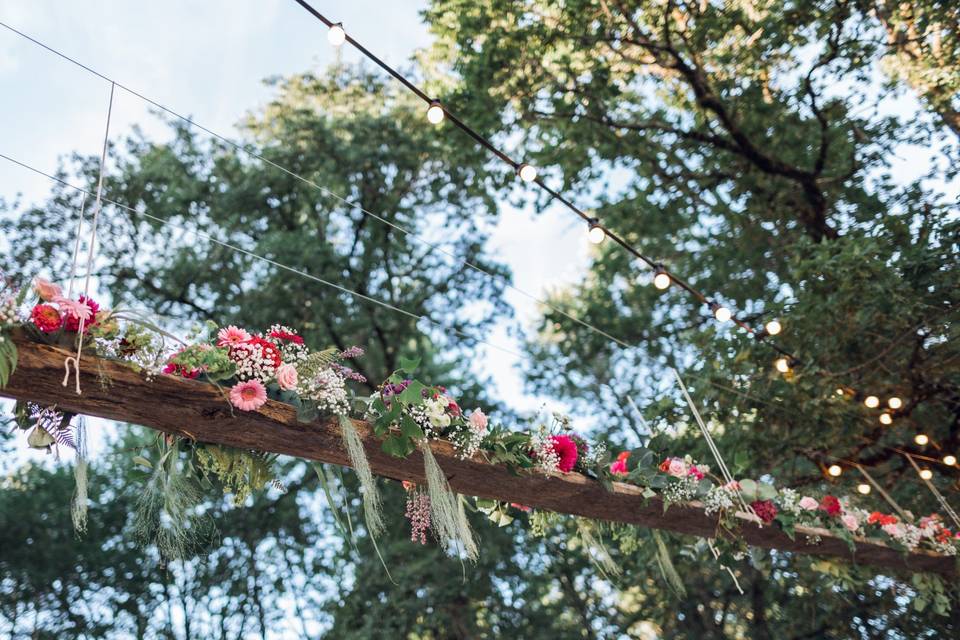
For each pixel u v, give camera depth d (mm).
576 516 4480
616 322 11234
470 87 8867
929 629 8203
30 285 2328
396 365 11688
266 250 10367
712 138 8500
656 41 8492
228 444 2789
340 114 11086
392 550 10695
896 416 6664
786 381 6688
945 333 6164
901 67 7602
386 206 11367
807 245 6773
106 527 11555
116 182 10406
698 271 9773
